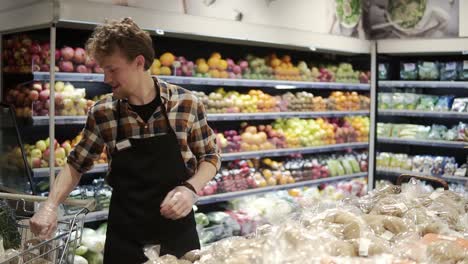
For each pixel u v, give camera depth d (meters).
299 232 1.44
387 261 1.37
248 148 4.73
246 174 4.73
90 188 3.71
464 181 5.31
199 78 4.25
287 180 5.04
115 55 2.05
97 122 2.33
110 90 4.14
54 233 1.93
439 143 5.37
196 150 2.42
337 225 1.61
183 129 2.33
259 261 1.36
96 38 2.07
